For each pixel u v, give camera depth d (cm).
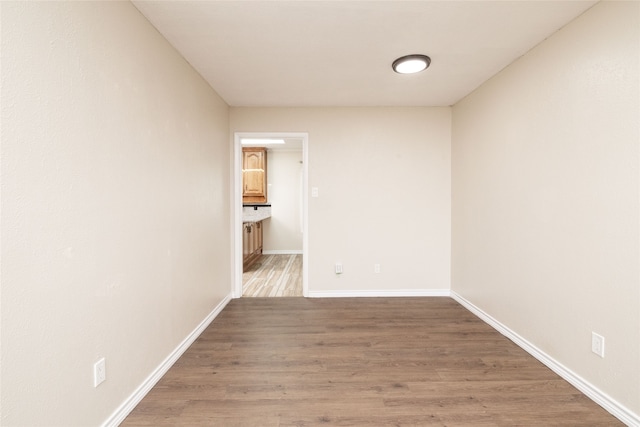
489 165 285
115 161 158
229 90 308
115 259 158
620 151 161
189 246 248
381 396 182
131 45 171
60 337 125
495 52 233
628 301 158
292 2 174
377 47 226
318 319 304
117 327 159
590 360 180
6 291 104
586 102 181
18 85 107
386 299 365
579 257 187
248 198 680
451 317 307
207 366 216
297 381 198
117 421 158
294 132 364
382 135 367
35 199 114
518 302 246
